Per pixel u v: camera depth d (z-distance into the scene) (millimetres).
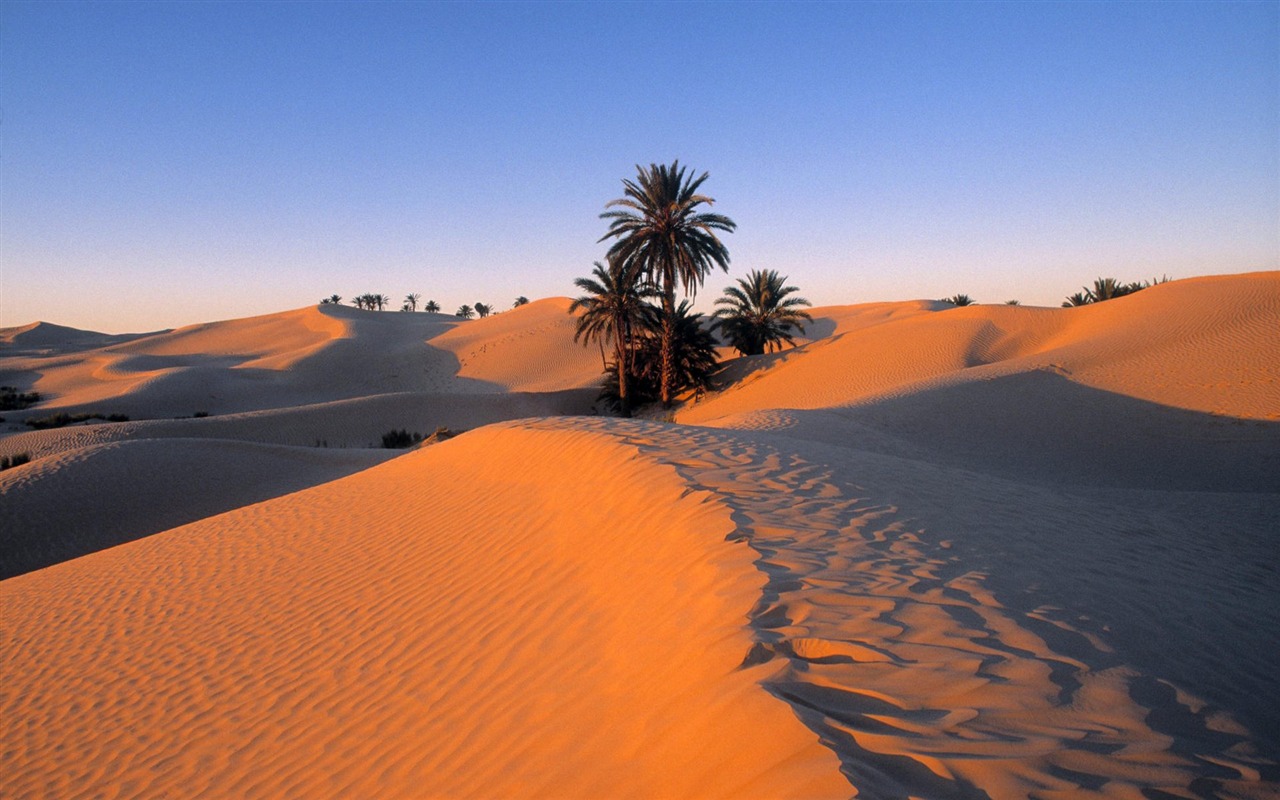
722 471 6980
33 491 16750
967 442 18047
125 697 5785
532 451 9523
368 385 63562
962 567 4488
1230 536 8375
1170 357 22797
